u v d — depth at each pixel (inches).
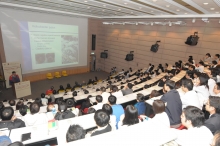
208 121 67.8
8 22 374.6
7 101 278.1
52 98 264.4
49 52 467.5
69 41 507.5
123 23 481.7
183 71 276.7
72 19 497.4
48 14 438.3
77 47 536.4
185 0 210.7
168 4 244.5
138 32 474.9
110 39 563.8
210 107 77.0
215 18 312.2
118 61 555.2
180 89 135.0
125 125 78.6
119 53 545.0
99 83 402.0
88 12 410.6
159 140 46.3
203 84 120.2
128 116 78.8
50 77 480.4
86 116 99.0
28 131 79.7
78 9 367.9
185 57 383.2
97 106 136.0
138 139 46.1
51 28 453.7
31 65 438.3
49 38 456.4
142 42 469.4
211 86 136.7
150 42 449.4
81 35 537.3
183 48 383.9
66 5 322.7
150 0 230.7
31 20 410.3
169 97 90.8
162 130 50.9
